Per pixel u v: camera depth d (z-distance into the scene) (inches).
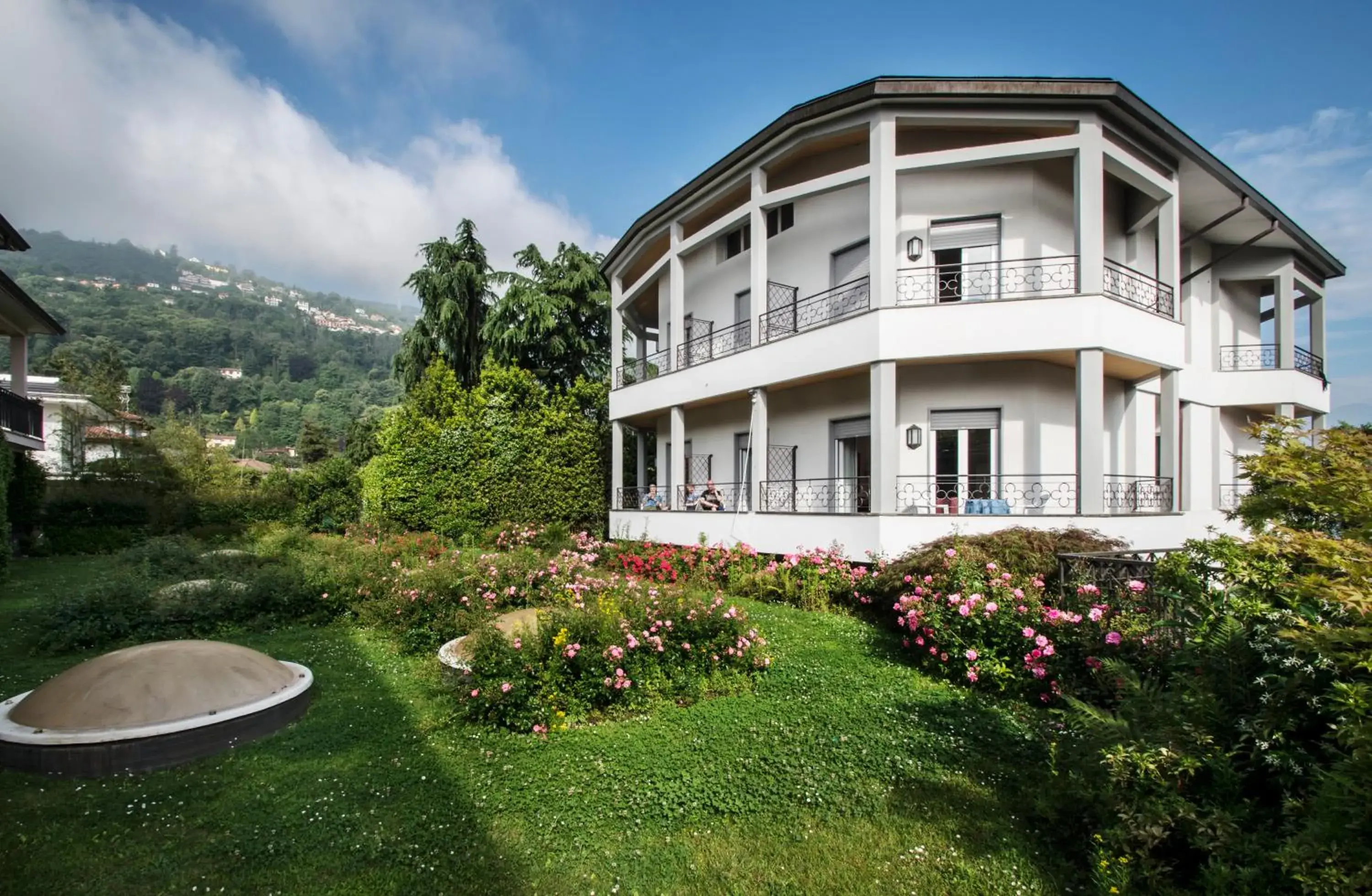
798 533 472.4
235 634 353.7
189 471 1018.1
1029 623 241.3
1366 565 114.3
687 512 577.0
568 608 276.4
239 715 204.1
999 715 221.1
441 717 229.3
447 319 1083.9
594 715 226.1
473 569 375.6
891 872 136.8
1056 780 156.2
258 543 724.7
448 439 805.9
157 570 445.1
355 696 253.4
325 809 164.7
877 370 429.7
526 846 148.0
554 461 815.1
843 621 363.3
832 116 455.8
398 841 150.5
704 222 666.2
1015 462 455.2
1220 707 129.4
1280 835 108.8
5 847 147.9
